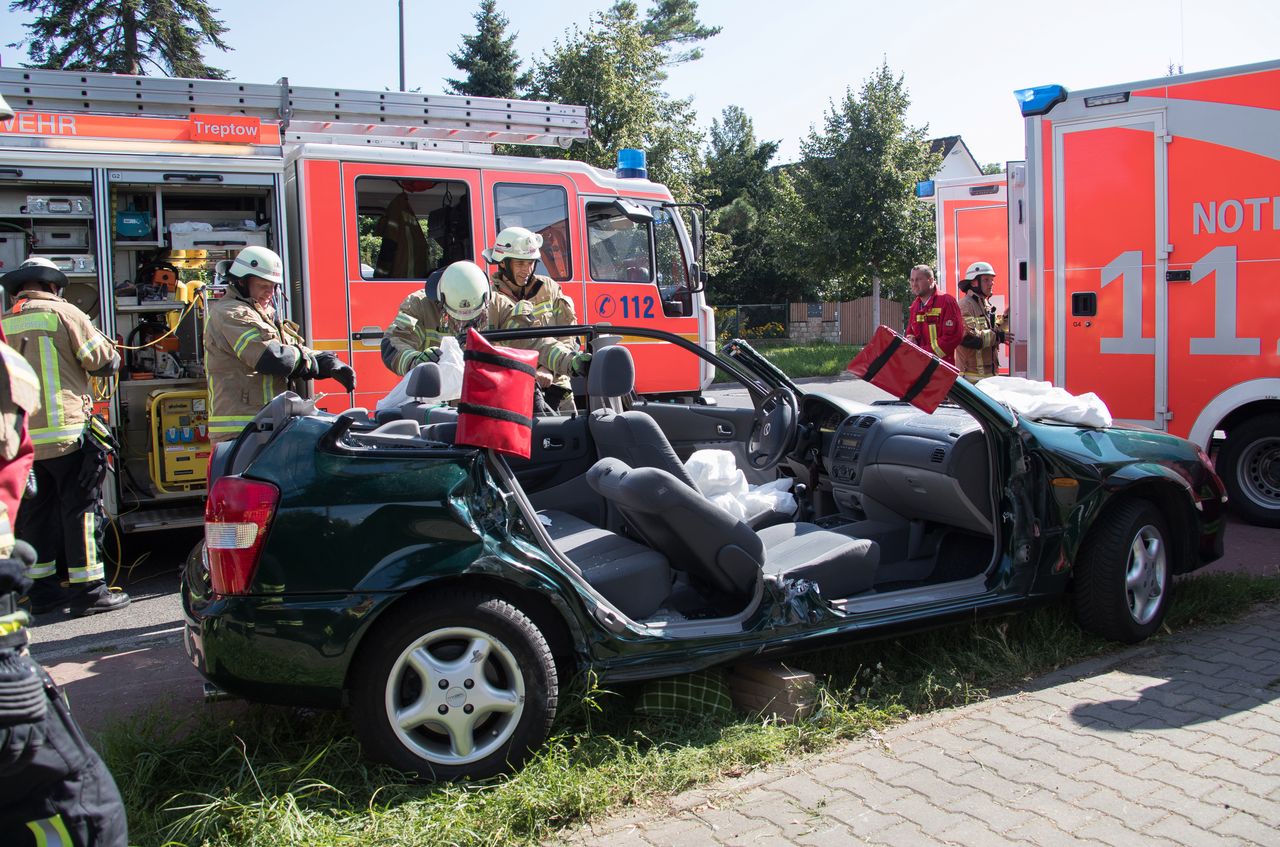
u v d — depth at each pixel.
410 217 8.14
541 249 8.40
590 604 3.52
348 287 7.51
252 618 3.18
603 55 24.31
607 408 4.65
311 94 8.24
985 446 4.48
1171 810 3.10
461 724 3.31
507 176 8.16
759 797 3.25
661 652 3.62
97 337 5.83
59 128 6.59
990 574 4.41
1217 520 5.03
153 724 3.69
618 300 8.84
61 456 5.72
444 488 3.35
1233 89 6.86
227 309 5.68
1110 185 7.41
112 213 6.77
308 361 5.84
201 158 6.90
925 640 4.50
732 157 47.41
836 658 4.31
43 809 2.12
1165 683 4.14
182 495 6.91
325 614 3.18
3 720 1.98
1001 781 3.31
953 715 3.87
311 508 3.23
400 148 8.58
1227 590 5.15
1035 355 7.83
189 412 6.89
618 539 4.16
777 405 5.04
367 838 2.95
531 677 3.37
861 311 34.72
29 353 5.58
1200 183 7.04
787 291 42.28
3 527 2.14
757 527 4.96
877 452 4.86
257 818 3.00
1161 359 7.28
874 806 3.17
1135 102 7.24
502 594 3.46
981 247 11.97
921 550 4.97
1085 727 3.72
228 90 8.05
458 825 3.00
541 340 5.82
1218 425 7.24
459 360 5.10
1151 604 4.67
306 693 3.21
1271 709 3.84
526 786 3.17
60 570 6.52
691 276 9.33
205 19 32.06
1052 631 4.60
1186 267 7.12
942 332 8.65
